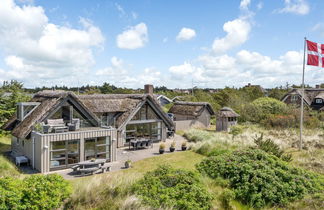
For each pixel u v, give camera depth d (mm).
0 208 6590
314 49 20078
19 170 16266
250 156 13031
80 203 8445
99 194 8992
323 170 14172
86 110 19500
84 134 17812
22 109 19734
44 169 16141
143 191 9016
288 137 25969
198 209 8422
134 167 17578
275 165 12047
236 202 9891
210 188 10688
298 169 11820
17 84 29484
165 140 28266
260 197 9836
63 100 18344
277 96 63531
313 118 34594
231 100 50938
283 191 10117
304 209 9000
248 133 27781
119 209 8031
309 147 20906
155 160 19344
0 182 7363
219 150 19406
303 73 20484
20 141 19484
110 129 19078
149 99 26297
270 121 34719
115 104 26219
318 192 10219
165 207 8164
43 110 17906
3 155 20016
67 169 17016
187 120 36375
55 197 7859
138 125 26188
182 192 8961
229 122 35312
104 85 73688
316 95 50594
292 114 35719
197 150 21922
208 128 39125
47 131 16484
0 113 25594
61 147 16891
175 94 81125
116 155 21156
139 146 23656
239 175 11344
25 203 7164
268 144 16969
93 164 15844
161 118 27703
